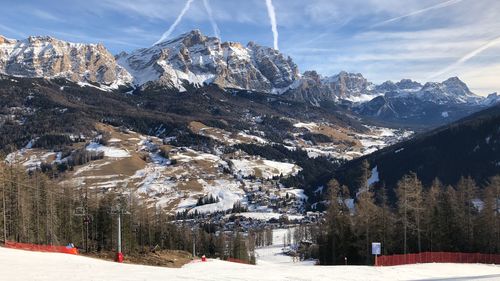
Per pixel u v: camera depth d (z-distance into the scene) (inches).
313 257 6338.6
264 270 2025.1
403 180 3494.1
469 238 3693.4
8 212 3742.6
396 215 3720.5
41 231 4065.0
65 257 2407.7
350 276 1760.6
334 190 3954.2
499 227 3614.7
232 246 6909.5
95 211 4530.0
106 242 4473.4
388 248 3508.9
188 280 1422.2
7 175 3762.3
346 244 3735.2
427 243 3634.4
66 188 4692.4
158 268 2081.7
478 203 4448.8
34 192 4047.7
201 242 6717.5
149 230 5487.2
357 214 3693.4
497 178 3671.3
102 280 1349.7
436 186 4092.0
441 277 1872.5
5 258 2036.2
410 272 2036.2
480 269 2374.5
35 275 1435.8
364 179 3622.0
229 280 1457.9
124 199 4795.8
